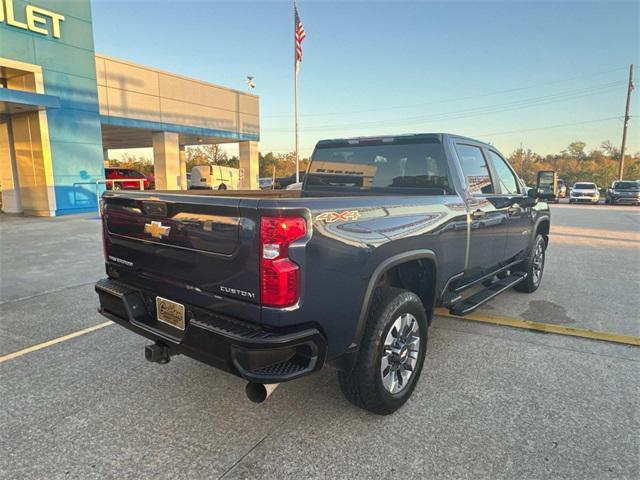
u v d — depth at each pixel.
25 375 3.52
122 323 3.00
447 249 3.55
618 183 29.39
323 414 2.96
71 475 2.37
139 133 25.56
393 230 2.86
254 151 30.31
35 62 14.66
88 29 16.28
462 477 2.34
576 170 70.81
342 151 4.53
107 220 3.21
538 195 5.30
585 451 2.55
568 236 11.88
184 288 2.62
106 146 37.91
